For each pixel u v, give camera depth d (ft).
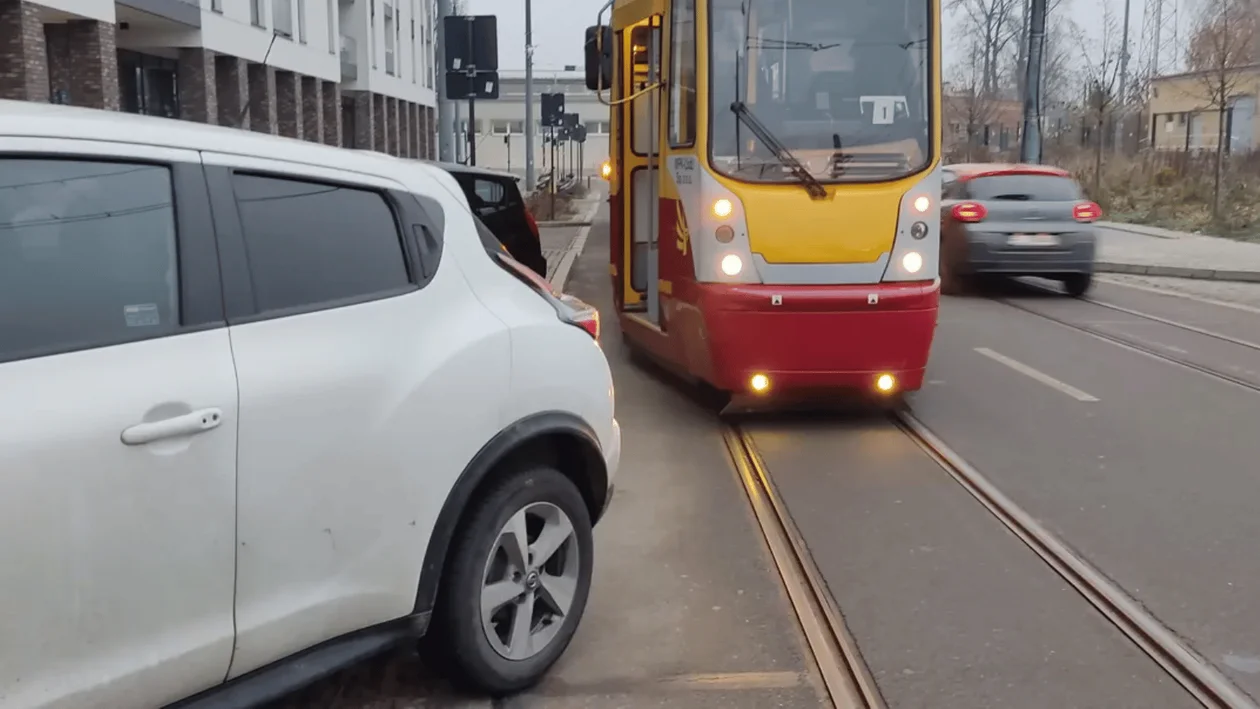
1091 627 15.37
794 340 24.61
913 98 25.23
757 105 25.00
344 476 10.96
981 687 13.70
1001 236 48.34
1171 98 151.33
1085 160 114.32
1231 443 24.48
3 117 9.22
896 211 24.73
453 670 12.78
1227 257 60.95
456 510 12.07
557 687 13.67
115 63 72.59
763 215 24.58
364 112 148.15
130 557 9.29
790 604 16.20
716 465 23.26
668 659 14.44
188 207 10.24
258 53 97.45
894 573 17.28
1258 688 13.64
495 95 52.85
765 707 13.25
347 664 11.28
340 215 11.67
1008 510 20.02
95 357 9.25
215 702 10.20
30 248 9.14
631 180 33.42
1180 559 17.79
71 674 9.00
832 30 25.30
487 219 45.57
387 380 11.41
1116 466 22.80
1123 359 34.17
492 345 12.56
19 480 8.56
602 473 14.46
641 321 31.27
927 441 24.53
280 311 10.76
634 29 32.14
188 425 9.61
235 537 10.07
